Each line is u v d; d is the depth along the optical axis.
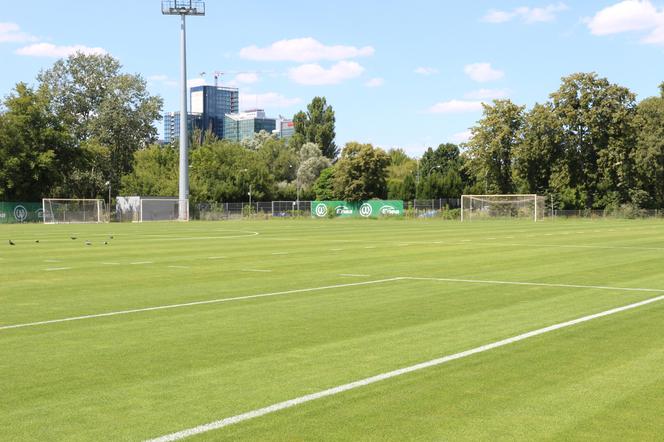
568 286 14.24
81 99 99.69
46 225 63.09
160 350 8.12
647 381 6.55
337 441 4.97
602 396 6.05
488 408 5.72
